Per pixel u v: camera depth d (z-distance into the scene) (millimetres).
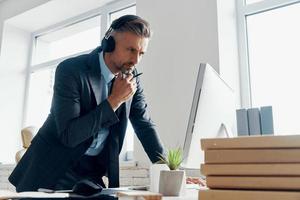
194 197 786
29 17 3805
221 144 553
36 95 3980
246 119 1411
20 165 1339
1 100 3785
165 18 2498
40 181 1249
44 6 3521
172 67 2379
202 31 2291
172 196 861
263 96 2287
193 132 1031
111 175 1322
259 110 1399
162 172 914
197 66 2256
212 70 1122
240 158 535
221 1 2316
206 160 560
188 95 2246
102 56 1350
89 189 869
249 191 515
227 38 2297
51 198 772
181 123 2244
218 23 2248
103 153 1377
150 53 2516
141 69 2539
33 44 4105
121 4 3180
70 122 1175
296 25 2242
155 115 2395
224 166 543
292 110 2145
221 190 537
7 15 3932
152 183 1014
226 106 1248
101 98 1328
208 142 563
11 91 3877
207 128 1090
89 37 3561
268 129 1365
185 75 2297
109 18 3312
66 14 3678
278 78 2244
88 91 1271
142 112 1516
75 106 1212
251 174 523
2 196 714
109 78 1366
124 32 1250
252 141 531
